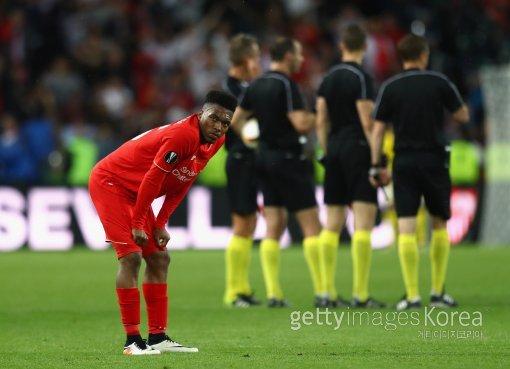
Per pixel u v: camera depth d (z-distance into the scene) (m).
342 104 34.00
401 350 24.66
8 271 47.53
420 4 80.25
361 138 34.03
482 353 24.02
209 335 28.12
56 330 29.56
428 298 37.09
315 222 35.16
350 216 60.59
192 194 59.38
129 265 23.95
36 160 63.75
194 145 23.28
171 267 49.38
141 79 74.75
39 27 76.25
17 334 28.70
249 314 33.00
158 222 24.31
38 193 59.28
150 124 69.88
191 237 59.41
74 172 60.47
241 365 22.30
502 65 76.69
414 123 33.09
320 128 34.75
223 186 59.62
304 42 77.44
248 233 36.28
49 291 40.28
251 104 35.03
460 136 70.62
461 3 78.38
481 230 61.81
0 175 62.66
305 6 80.12
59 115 71.06
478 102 73.69
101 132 65.56
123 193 24.00
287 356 23.70
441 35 77.88
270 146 34.88
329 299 34.72
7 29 75.56
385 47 76.19
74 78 72.44
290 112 34.31
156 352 24.05
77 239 59.56
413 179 33.38
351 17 78.44
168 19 78.44
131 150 24.00
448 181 33.50
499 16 79.94
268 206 35.50
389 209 48.56
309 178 35.06
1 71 71.50
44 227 59.25
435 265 34.00
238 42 36.12
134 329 24.19
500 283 41.69
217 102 23.33
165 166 23.09
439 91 33.09
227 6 78.75
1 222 58.78
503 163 60.47
